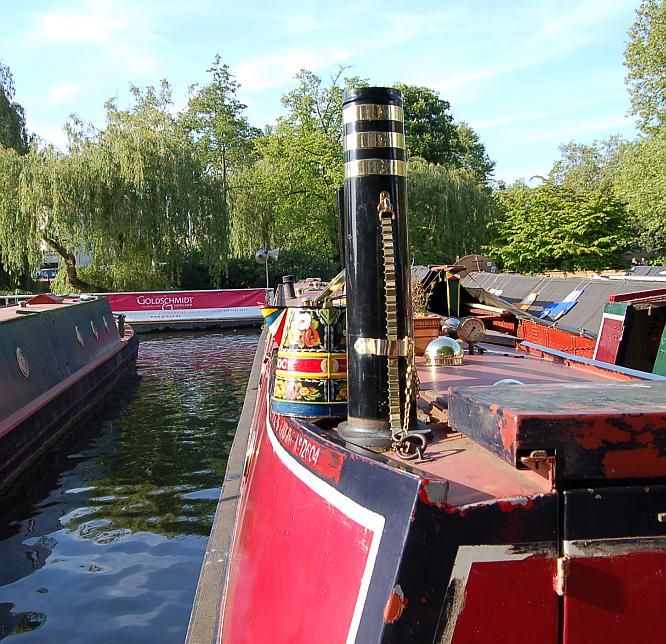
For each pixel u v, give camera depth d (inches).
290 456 122.2
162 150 1125.7
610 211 1083.9
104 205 1099.3
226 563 212.8
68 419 490.0
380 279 109.2
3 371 415.8
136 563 274.8
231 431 472.1
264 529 128.7
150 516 323.6
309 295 350.0
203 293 1162.6
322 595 94.2
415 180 1380.4
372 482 89.4
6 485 361.7
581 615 81.0
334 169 1363.2
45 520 322.7
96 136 1126.4
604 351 320.8
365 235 109.3
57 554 285.1
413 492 80.7
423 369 171.3
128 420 514.0
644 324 310.0
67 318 598.2
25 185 1063.6
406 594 79.1
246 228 1405.0
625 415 77.4
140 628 227.3
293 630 100.8
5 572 269.3
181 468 393.1
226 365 770.8
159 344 970.7
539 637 81.2
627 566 81.3
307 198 1382.9
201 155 1819.6
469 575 80.1
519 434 75.9
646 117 1006.4
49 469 397.4
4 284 1387.8
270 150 1443.2
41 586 257.8
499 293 604.7
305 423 124.6
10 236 1078.4
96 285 1198.3
